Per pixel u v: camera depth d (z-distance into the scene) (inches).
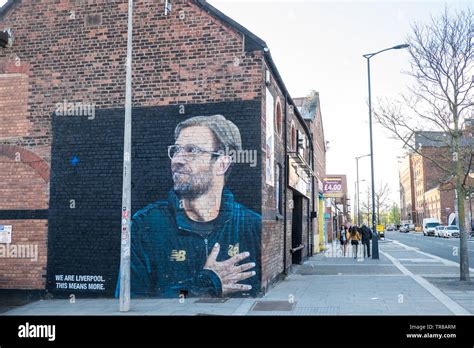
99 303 457.1
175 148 486.6
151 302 448.8
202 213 475.5
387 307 403.5
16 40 531.2
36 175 511.5
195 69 492.1
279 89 607.8
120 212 491.2
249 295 460.1
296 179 728.3
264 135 488.1
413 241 1882.4
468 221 2881.4
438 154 601.9
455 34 569.3
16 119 522.0
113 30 513.0
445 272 670.5
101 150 502.0
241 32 486.3
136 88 501.0
